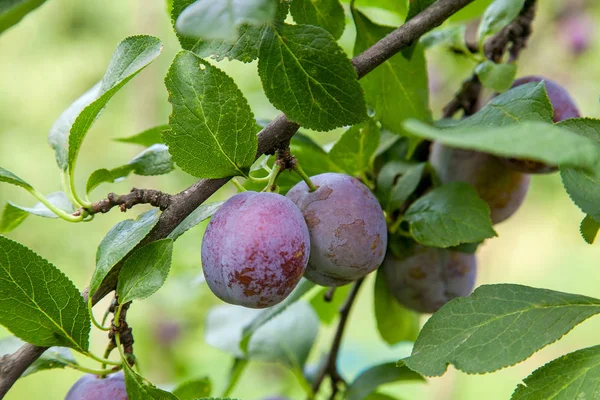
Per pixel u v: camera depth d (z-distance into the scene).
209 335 0.77
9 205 0.62
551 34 1.44
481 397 1.56
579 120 0.56
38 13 1.79
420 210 0.66
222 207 0.58
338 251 0.60
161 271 0.57
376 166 0.69
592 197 0.55
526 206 1.70
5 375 0.57
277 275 0.57
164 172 0.63
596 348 0.56
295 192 0.61
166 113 1.45
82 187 1.56
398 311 0.74
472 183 0.69
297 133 0.67
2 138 1.79
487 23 0.68
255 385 1.24
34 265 0.56
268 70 0.58
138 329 1.17
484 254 1.40
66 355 0.60
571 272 1.86
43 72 1.83
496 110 0.60
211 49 0.59
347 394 0.72
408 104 0.66
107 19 1.79
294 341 0.76
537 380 0.56
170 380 1.17
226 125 0.57
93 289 0.57
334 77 0.57
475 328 0.57
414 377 0.71
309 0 0.63
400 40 0.59
